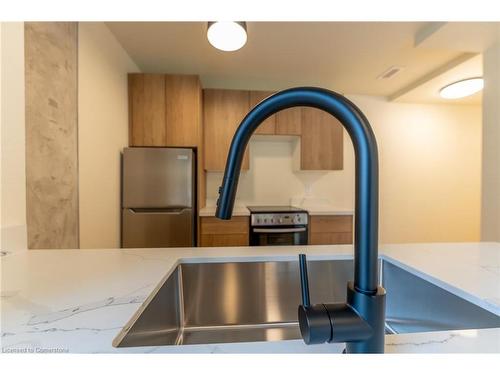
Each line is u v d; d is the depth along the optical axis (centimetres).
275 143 340
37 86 129
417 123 357
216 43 170
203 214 264
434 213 362
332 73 286
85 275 79
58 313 55
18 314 55
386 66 267
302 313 34
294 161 330
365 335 33
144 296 64
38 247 131
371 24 192
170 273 86
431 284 79
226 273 100
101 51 195
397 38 212
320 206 329
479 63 240
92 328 50
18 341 45
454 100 344
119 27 203
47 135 137
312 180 345
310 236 280
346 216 284
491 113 195
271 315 101
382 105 351
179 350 41
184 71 284
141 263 91
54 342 45
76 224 164
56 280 75
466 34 182
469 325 66
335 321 33
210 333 96
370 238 34
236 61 258
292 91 37
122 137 237
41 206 133
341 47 229
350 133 35
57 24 144
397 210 357
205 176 315
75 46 162
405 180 357
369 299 34
